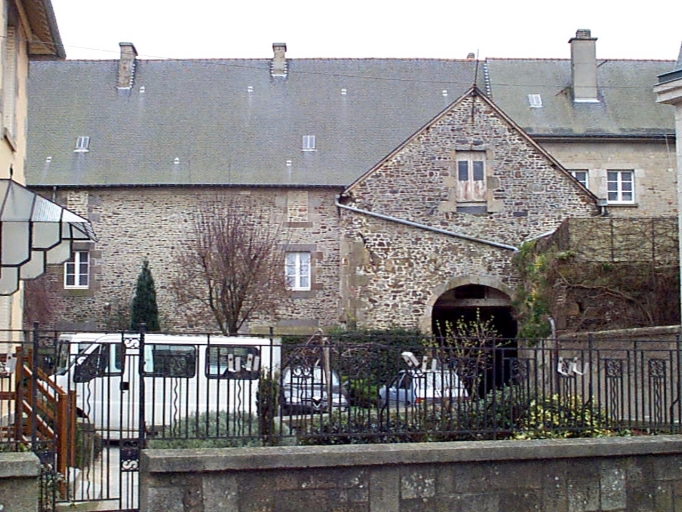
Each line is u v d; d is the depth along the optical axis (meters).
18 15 14.89
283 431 8.19
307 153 28.03
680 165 13.43
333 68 30.92
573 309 18.27
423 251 22.09
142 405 7.68
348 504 7.34
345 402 8.12
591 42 30.00
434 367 8.34
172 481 7.05
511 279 22.03
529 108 29.41
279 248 26.14
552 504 7.73
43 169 27.09
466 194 22.56
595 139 28.56
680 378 8.78
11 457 6.88
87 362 10.15
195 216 26.58
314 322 26.19
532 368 9.20
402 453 7.43
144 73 30.45
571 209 22.67
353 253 22.02
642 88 30.44
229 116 29.19
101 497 9.25
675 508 8.02
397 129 29.12
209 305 25.09
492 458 7.59
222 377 7.93
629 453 7.91
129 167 27.30
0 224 11.23
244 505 7.16
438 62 31.36
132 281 26.53
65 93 29.58
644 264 18.19
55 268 26.62
